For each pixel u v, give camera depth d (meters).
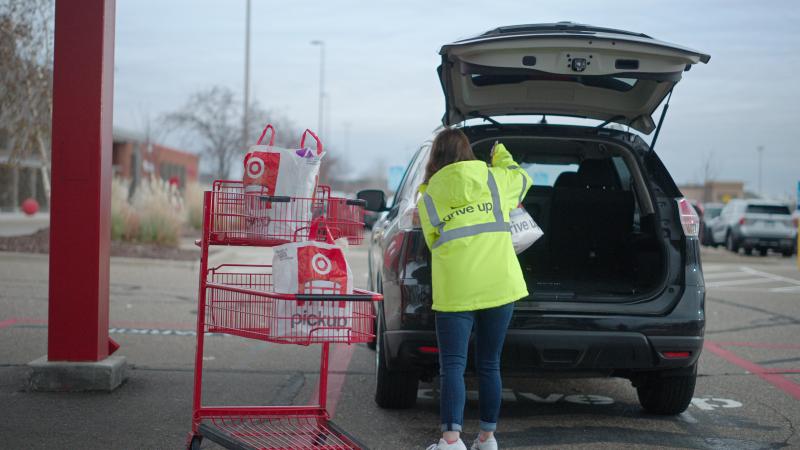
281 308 3.88
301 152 4.15
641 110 5.46
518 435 4.91
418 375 5.25
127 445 4.45
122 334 7.95
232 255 16.77
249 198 4.11
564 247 6.02
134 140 36.56
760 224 25.08
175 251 16.19
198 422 4.25
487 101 5.51
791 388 6.31
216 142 35.31
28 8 15.35
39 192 36.44
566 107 5.64
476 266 4.17
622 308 4.78
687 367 5.02
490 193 4.30
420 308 4.65
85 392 5.58
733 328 9.55
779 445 4.76
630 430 5.06
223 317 4.17
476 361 4.35
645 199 5.32
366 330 4.04
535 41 4.61
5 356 6.60
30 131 15.80
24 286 10.82
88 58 5.48
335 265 3.90
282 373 6.49
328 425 4.49
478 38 4.87
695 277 4.94
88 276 5.59
